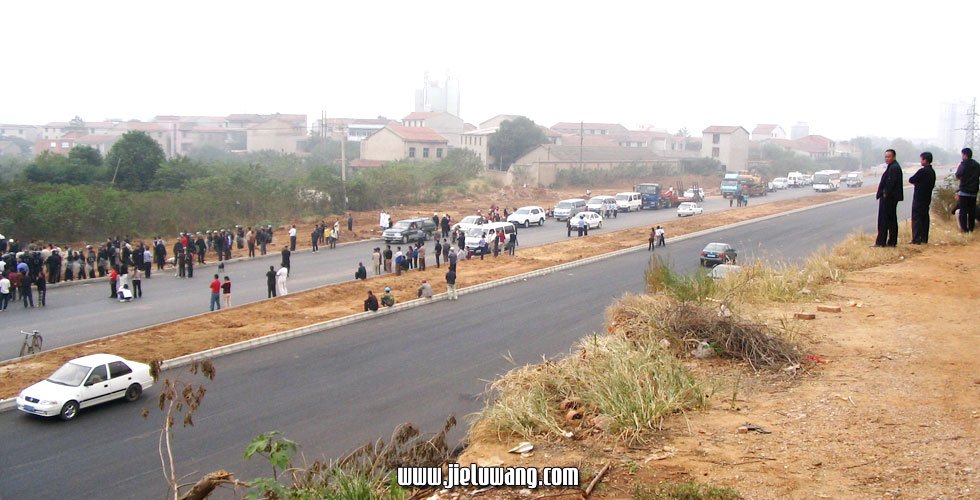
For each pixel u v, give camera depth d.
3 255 32.09
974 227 23.39
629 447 7.58
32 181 51.97
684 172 112.06
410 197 68.62
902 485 6.25
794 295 14.58
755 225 54.88
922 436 7.34
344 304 28.44
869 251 19.80
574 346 20.50
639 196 72.56
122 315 26.44
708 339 11.02
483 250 41.06
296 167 90.38
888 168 20.45
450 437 13.30
